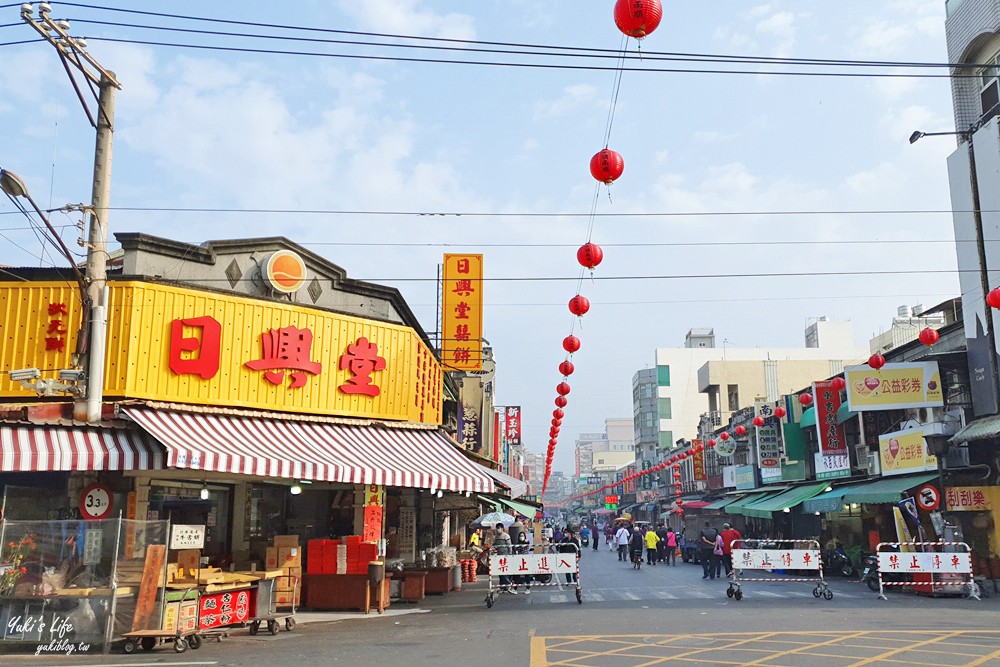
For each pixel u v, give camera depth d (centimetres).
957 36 2308
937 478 2116
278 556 1611
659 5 734
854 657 959
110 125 1391
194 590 1171
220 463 1326
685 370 7669
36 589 1103
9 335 1481
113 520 1124
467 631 1257
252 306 1639
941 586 1745
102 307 1374
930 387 2273
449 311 2338
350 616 1529
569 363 2025
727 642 1086
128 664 979
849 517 2745
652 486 7294
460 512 3462
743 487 3903
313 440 1599
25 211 1242
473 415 3275
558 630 1242
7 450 1244
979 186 2153
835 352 7150
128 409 1425
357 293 1950
